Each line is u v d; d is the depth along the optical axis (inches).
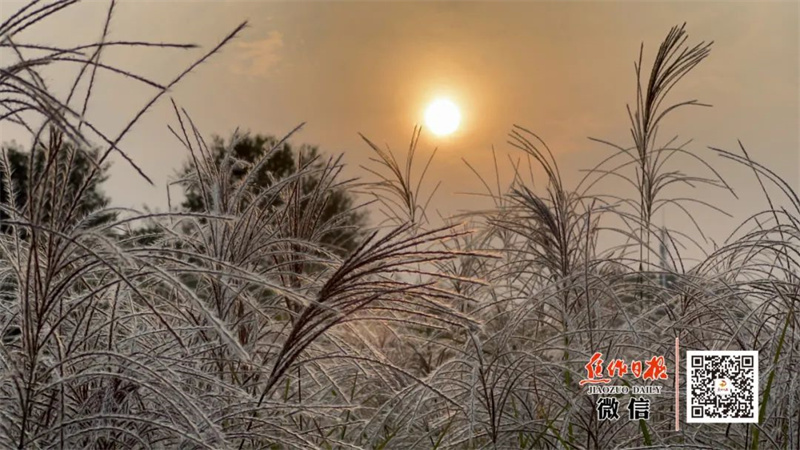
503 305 157.1
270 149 122.3
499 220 159.5
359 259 90.7
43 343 80.6
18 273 83.4
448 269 154.4
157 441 102.1
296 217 139.1
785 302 120.4
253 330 125.1
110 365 95.0
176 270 83.1
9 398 87.0
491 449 121.8
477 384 123.3
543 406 139.4
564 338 140.7
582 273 135.6
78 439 95.0
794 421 122.4
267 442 113.7
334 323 96.1
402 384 141.9
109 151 81.3
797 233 127.3
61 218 82.4
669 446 110.1
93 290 84.1
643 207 166.2
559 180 147.5
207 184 127.0
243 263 117.3
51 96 66.6
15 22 72.6
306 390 140.0
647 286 143.6
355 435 139.2
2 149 90.8
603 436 123.3
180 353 108.5
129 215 84.0
